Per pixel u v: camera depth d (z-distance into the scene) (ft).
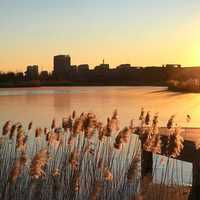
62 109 176.65
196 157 42.47
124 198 34.04
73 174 33.58
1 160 37.88
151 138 35.01
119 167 38.60
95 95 329.93
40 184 33.91
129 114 146.10
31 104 215.72
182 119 125.18
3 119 129.18
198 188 42.24
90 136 35.94
